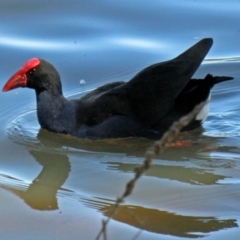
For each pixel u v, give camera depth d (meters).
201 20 17.61
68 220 8.92
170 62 12.02
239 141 11.80
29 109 13.59
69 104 12.30
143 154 11.36
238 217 8.88
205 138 11.93
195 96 12.06
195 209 9.12
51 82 12.30
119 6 18.33
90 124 12.02
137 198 9.51
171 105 11.84
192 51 12.12
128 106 11.90
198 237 8.32
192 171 10.54
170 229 8.55
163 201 9.40
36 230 8.65
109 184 10.14
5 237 8.46
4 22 17.52
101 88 12.87
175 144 11.62
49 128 12.30
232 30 17.05
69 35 16.86
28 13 18.00
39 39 16.66
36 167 10.95
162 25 17.36
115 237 8.34
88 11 18.06
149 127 11.97
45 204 9.49
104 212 9.12
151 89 11.81
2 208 9.38
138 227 8.61
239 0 18.70
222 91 14.23
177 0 18.72
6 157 11.39
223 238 8.27
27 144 11.92
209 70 15.30
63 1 18.64
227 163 10.85
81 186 10.13
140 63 15.52
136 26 17.31
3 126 12.77
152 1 18.64
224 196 9.55
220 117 12.92
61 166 10.95
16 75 12.39
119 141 11.91
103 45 16.38
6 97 14.09
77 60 15.68
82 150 11.61
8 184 10.27
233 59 15.77
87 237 8.40
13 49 16.09
